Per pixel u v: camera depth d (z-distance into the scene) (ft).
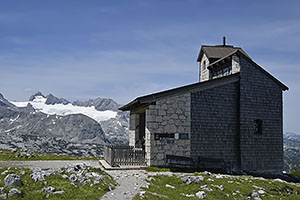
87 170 52.47
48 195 38.88
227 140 78.38
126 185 49.93
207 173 61.21
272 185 58.13
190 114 74.69
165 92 72.84
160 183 53.16
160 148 71.20
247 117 80.23
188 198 44.96
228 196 48.65
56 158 85.81
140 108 82.79
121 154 71.41
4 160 78.89
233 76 80.28
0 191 38.11
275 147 83.10
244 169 78.54
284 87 85.61
